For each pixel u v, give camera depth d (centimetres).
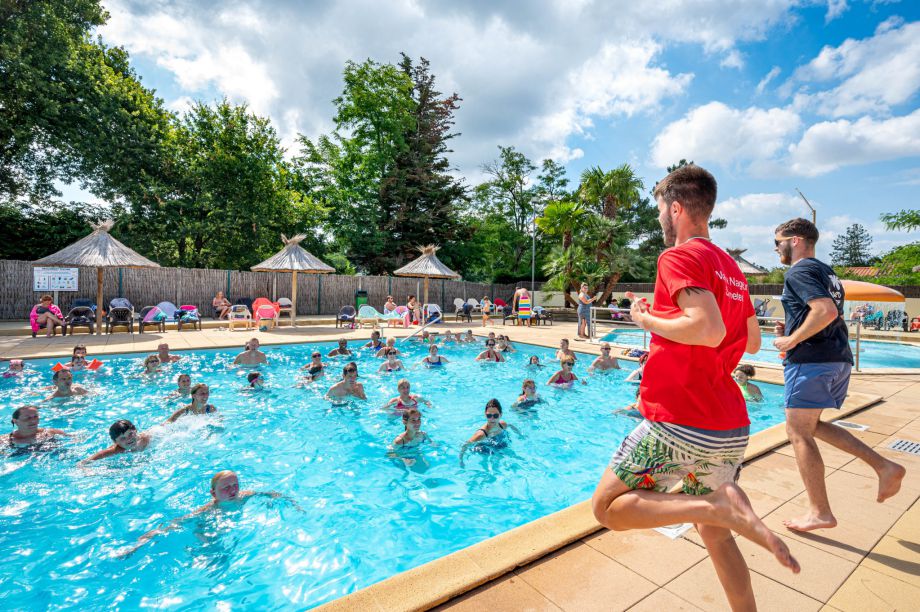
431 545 355
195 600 288
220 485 400
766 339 1708
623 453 165
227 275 2039
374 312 1808
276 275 2162
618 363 1113
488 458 541
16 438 534
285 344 1287
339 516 399
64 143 2056
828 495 337
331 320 1931
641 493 157
